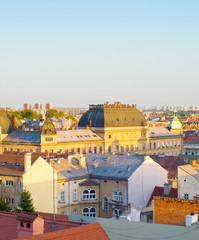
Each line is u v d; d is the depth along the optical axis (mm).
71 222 65188
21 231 59500
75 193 136375
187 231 65875
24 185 122438
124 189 134750
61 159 144000
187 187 125500
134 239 62375
